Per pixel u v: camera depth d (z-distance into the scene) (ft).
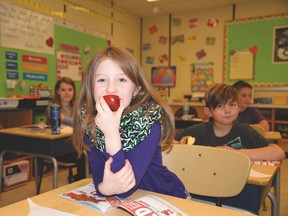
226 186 3.76
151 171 3.01
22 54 10.78
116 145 2.18
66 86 9.89
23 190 8.74
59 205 2.29
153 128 2.63
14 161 9.08
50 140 6.07
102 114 2.16
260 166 4.11
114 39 16.15
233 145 5.35
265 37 15.02
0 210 2.18
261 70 15.21
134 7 16.61
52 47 12.07
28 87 11.07
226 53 16.06
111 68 2.47
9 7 10.16
